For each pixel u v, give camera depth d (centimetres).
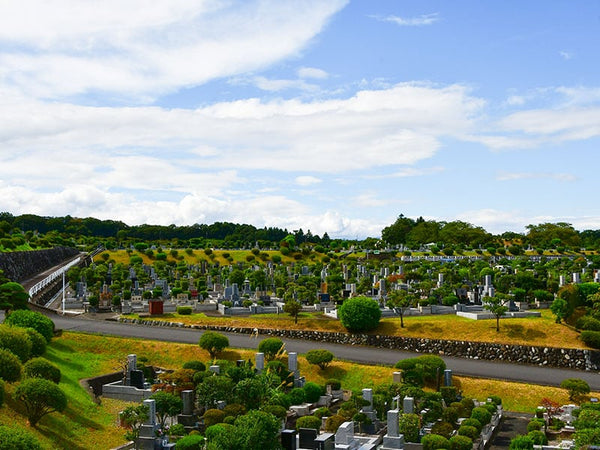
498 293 7188
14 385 3531
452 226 19050
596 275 9162
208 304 7812
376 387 4700
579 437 3244
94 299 7869
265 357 5584
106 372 5028
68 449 3128
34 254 11988
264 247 18888
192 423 3881
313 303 8256
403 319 6988
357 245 18525
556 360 5884
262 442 3052
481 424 3988
